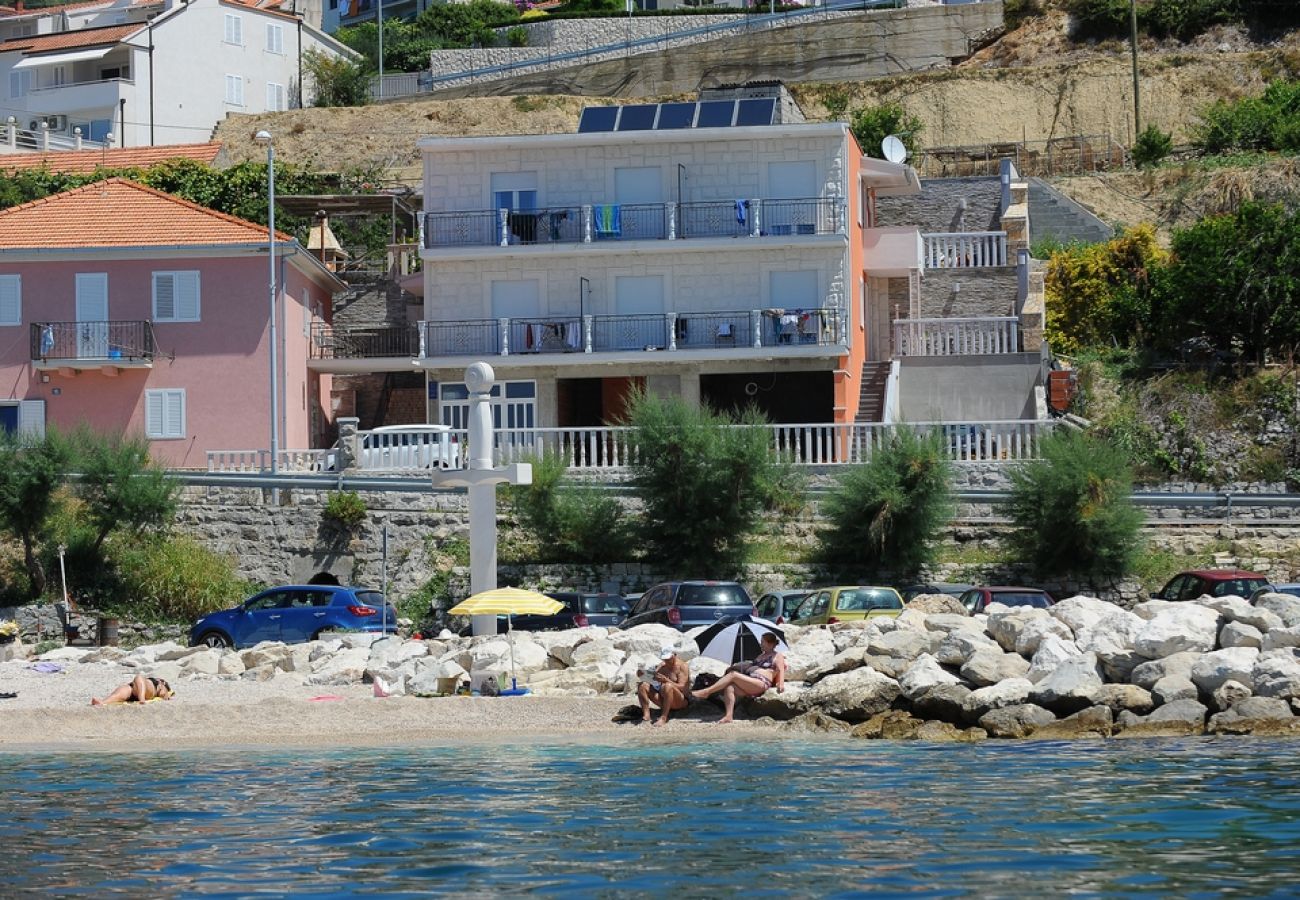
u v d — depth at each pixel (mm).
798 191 58281
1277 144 79312
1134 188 76750
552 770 23172
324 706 29781
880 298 64000
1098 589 43219
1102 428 50969
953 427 47844
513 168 59406
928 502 43219
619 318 57625
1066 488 42625
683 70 103312
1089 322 62094
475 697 30891
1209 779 21266
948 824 18297
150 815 19688
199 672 35250
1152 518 45094
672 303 58062
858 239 60750
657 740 26719
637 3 118688
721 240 57281
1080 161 84188
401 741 27016
